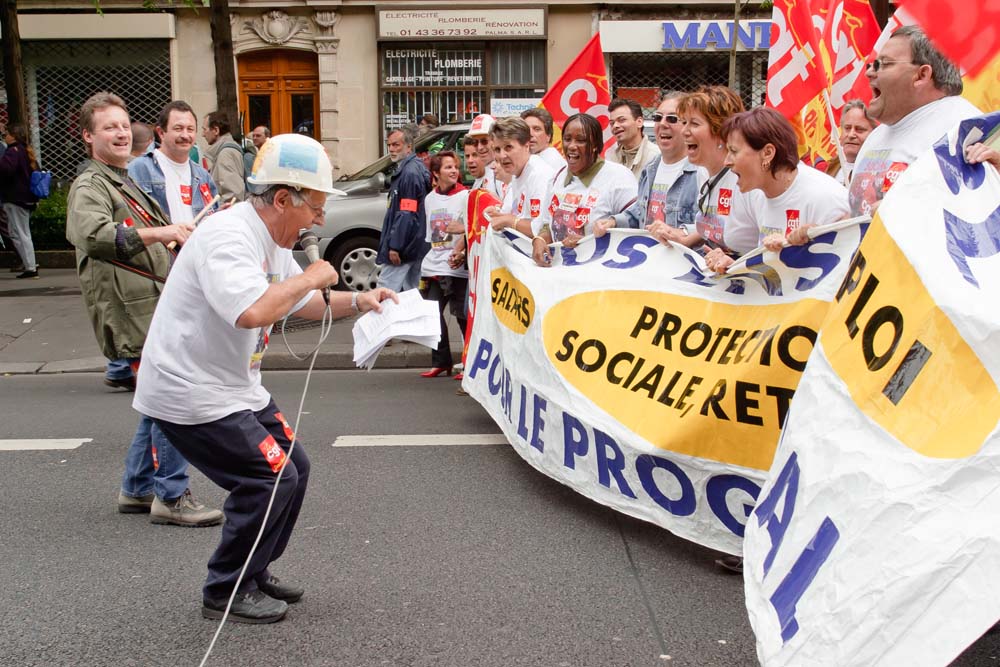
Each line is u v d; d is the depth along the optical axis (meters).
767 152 4.39
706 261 4.79
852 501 2.75
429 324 3.74
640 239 5.28
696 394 4.44
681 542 4.63
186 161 6.02
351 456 6.12
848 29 7.06
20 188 13.23
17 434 6.81
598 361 5.03
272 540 3.79
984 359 2.61
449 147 12.08
